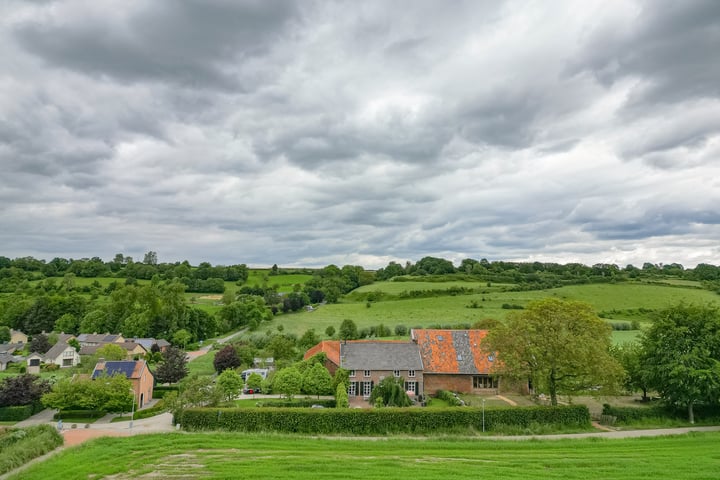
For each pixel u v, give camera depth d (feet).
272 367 309.83
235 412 157.17
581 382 177.06
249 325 483.51
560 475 94.58
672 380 166.09
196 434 132.57
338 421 155.53
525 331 175.94
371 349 244.01
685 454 114.21
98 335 414.41
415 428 156.35
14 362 355.15
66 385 197.16
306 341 339.57
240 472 95.55
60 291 576.20
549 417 162.20
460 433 153.07
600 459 108.47
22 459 113.91
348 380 226.79
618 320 397.19
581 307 179.63
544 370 172.76
